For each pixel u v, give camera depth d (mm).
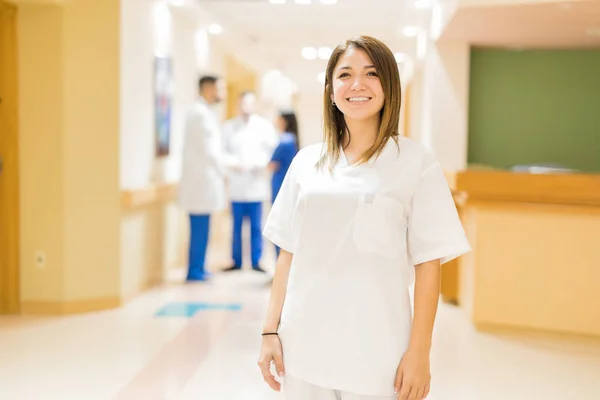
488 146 6480
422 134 7520
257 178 6242
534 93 6418
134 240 5160
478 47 6375
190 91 7273
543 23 5172
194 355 3613
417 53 7910
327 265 1315
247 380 3195
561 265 4195
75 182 4629
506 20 5082
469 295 4504
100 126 4680
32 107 4566
